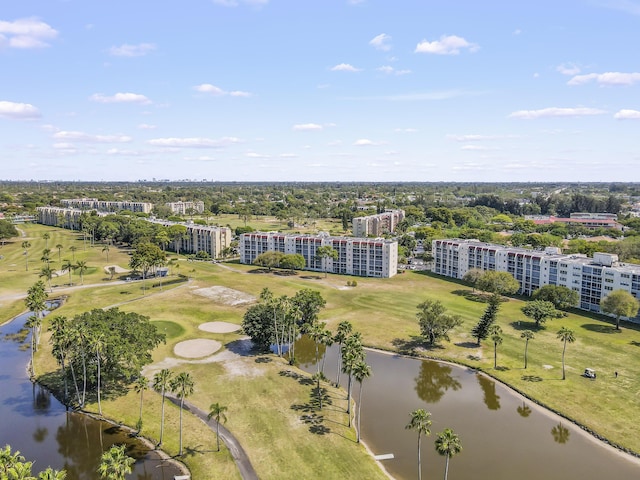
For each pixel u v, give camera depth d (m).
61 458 80.88
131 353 97.94
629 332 143.25
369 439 87.69
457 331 145.38
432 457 82.50
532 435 89.69
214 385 106.12
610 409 96.88
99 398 95.62
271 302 128.25
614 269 160.12
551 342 134.88
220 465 77.69
